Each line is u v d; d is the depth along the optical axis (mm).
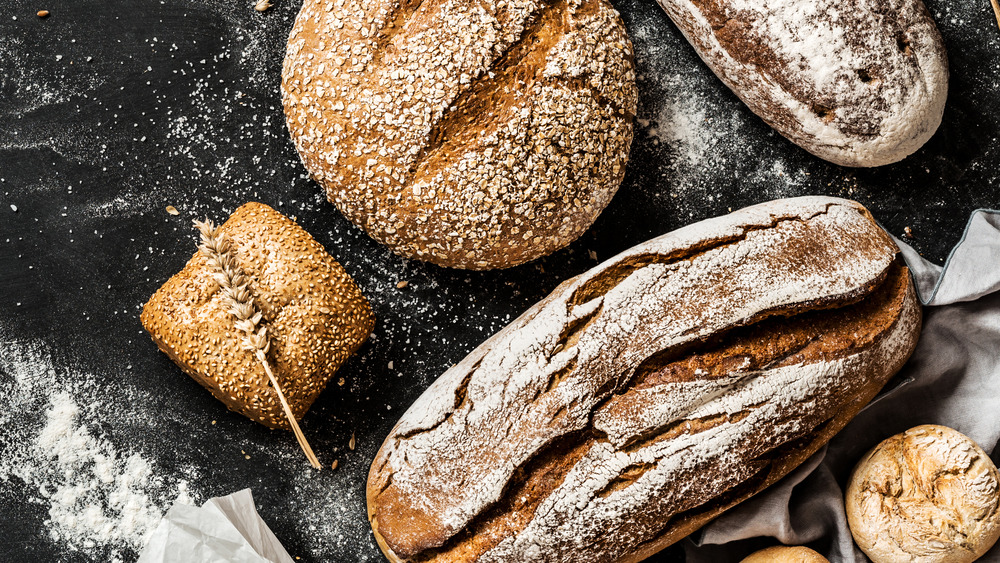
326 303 944
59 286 985
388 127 925
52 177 984
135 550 980
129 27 986
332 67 929
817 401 904
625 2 991
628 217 994
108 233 986
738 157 992
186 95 987
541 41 930
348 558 984
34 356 982
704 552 963
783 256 914
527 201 933
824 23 924
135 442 983
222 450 985
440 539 905
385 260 990
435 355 992
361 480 986
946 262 945
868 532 934
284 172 990
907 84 931
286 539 983
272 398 942
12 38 983
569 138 930
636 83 990
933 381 961
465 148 927
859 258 920
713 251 914
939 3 985
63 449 979
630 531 902
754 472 904
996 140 986
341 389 988
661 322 901
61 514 978
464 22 922
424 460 915
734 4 933
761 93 953
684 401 896
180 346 937
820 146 960
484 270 986
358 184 937
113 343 986
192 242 989
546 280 994
